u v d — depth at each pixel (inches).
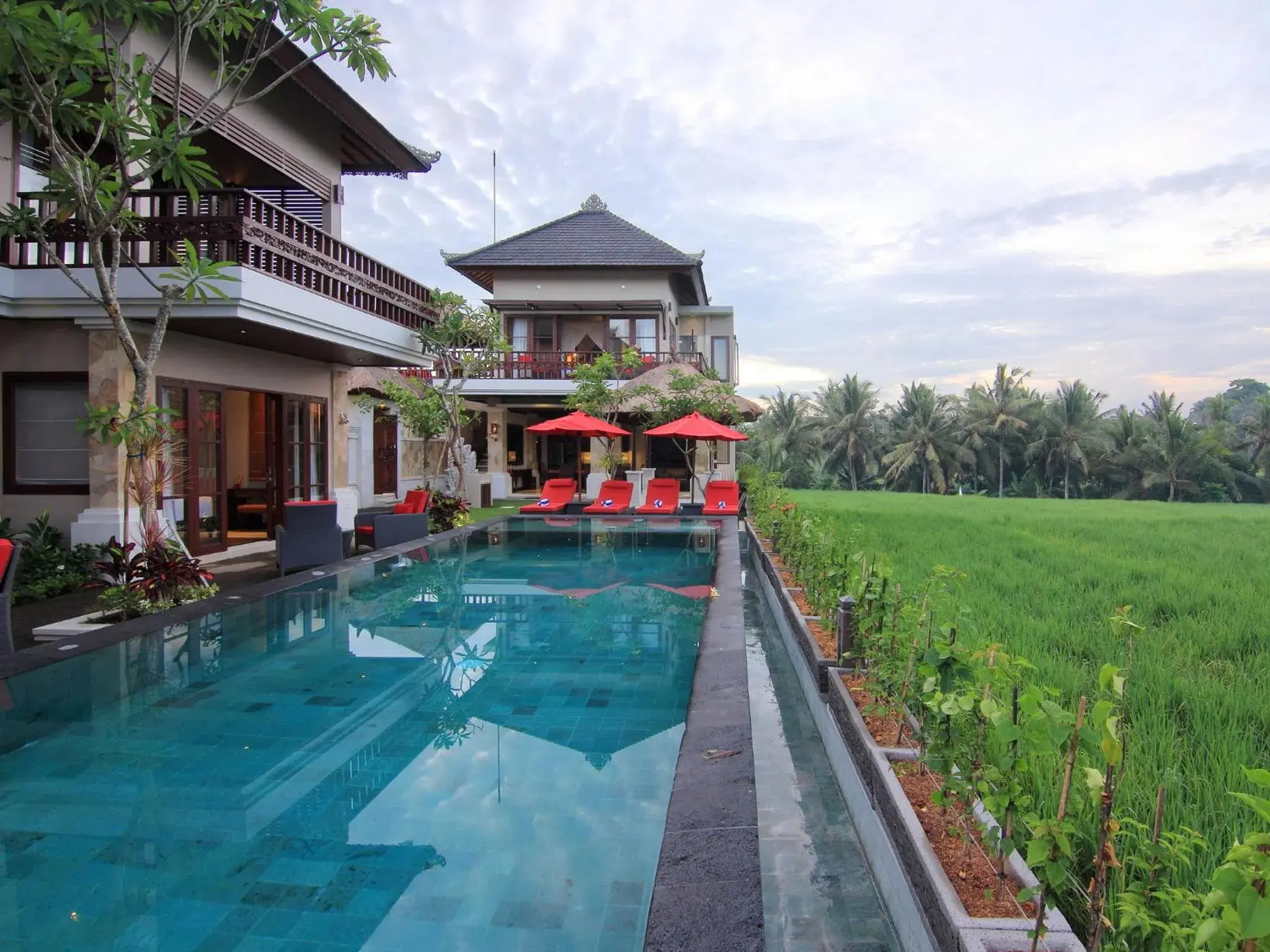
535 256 1006.4
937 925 79.2
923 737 112.0
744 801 116.3
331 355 478.0
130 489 328.5
